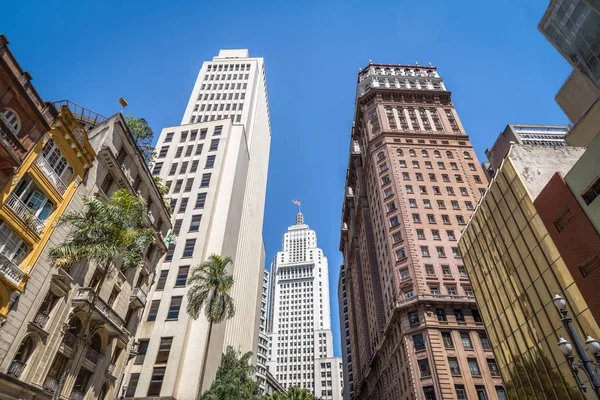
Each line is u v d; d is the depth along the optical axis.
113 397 29.33
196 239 56.91
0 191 19.92
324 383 163.38
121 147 32.22
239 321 79.12
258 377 110.12
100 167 28.97
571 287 24.59
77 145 25.97
